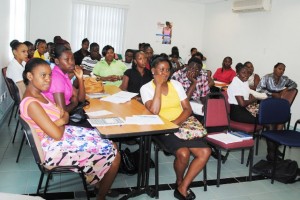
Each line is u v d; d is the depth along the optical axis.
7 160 2.81
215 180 2.74
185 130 2.30
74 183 2.46
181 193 2.32
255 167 2.95
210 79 4.52
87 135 1.94
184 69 3.52
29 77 1.73
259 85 4.42
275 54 5.41
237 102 3.39
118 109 2.35
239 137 2.71
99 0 7.04
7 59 4.30
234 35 6.72
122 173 2.71
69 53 2.27
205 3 7.77
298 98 4.77
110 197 2.30
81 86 2.45
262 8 5.59
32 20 6.78
